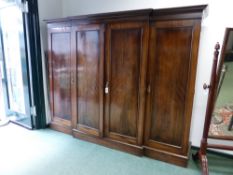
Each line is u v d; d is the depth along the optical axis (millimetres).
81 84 2471
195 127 2332
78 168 1949
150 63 1994
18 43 2926
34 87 2785
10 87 3291
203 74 2193
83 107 2514
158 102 2035
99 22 2166
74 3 2992
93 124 2471
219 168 2006
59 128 2840
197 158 2102
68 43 2482
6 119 3211
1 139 2557
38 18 2680
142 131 2143
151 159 2139
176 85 1914
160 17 1856
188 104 1880
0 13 3021
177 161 2010
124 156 2193
